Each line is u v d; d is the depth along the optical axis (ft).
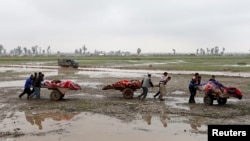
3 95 80.33
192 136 41.52
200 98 76.69
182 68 203.31
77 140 39.60
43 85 72.95
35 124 48.55
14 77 136.46
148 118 52.85
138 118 52.85
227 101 71.51
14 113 57.06
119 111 58.70
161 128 45.98
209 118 52.90
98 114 56.18
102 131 44.16
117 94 82.79
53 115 55.42
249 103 68.49
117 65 249.34
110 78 132.46
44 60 357.00
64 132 43.60
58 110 59.82
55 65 245.65
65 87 71.41
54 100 71.41
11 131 44.14
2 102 69.00
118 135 42.09
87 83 111.55
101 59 395.75
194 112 57.82
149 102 69.51
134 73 164.35
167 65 241.96
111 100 72.18
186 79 128.16
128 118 52.85
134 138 40.60
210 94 65.41
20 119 52.13
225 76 141.90
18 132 43.55
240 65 240.12
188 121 50.65
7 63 281.13
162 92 73.10
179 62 303.27
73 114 56.29
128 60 364.17
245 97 78.13
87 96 78.89
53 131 44.16
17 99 73.36
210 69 193.26
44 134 42.50
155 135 42.06
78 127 46.55
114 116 54.49
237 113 57.06
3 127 46.55
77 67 213.66
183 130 44.75
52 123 49.24
